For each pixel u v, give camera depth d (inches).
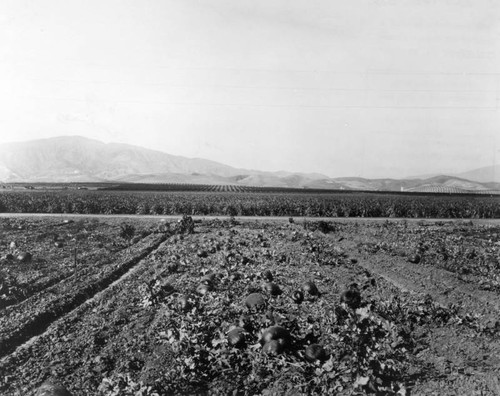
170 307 604.4
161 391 408.8
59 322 594.9
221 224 1587.1
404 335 523.2
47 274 829.8
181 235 1269.7
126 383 424.2
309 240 1160.2
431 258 985.5
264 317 532.4
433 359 469.4
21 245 1113.4
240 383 424.5
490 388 411.2
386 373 426.9
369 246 1101.7
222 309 577.9
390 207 2153.1
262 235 1254.9
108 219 1749.5
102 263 925.2
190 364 434.0
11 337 540.1
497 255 1047.6
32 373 458.9
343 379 403.5
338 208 2127.2
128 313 618.8
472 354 484.4
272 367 444.1
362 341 441.7
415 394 400.8
